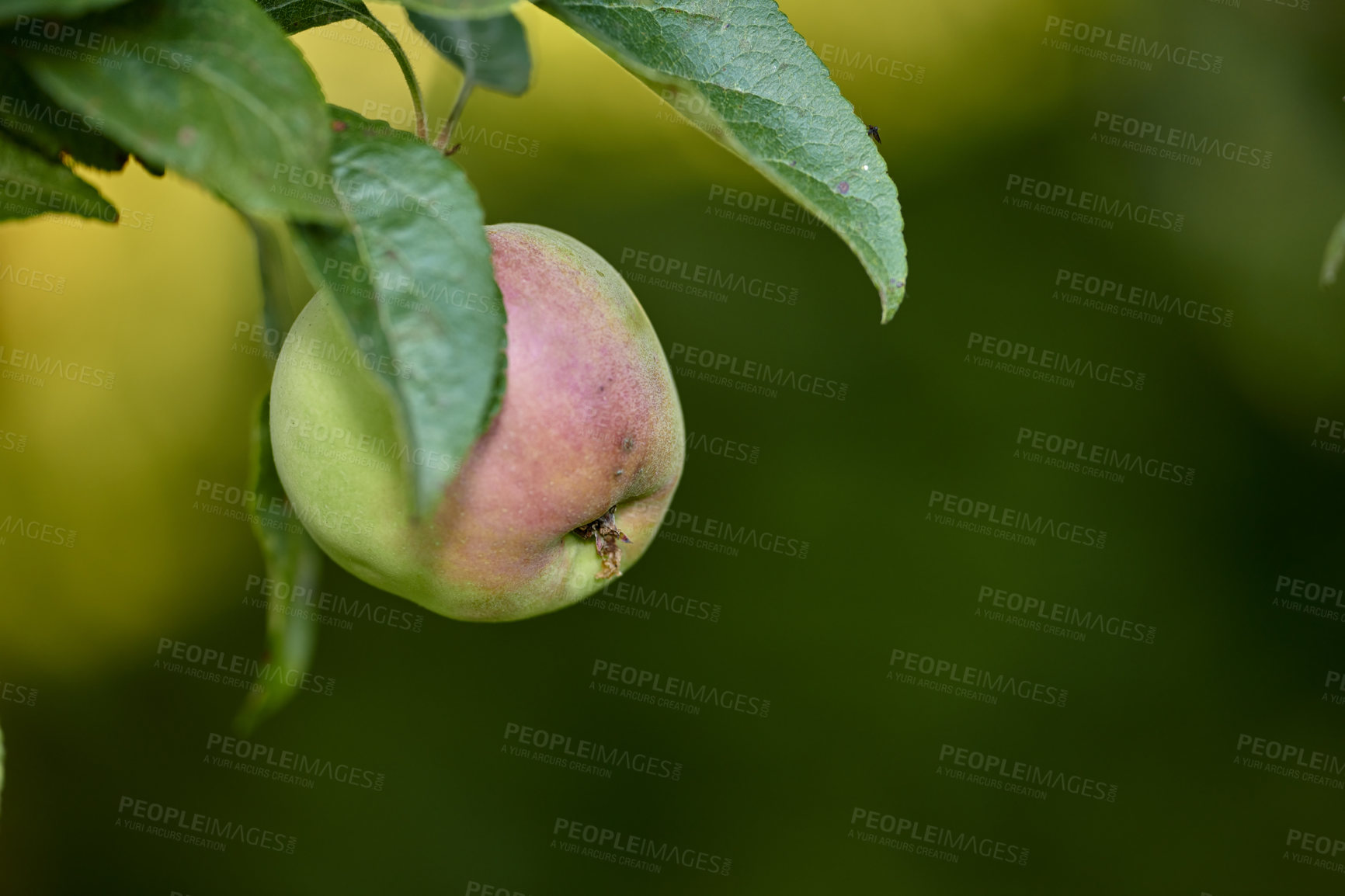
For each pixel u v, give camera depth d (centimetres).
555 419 168
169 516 604
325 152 112
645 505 211
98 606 598
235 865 559
